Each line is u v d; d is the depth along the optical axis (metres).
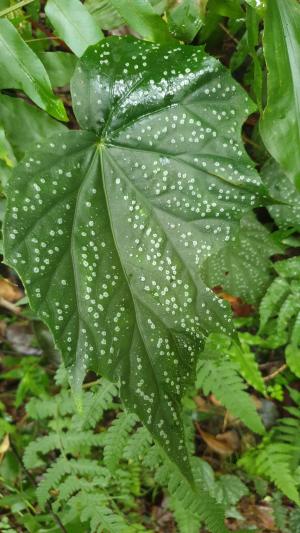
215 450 0.61
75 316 0.44
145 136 0.45
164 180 0.46
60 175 0.44
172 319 0.46
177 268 0.46
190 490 0.54
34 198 0.44
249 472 0.58
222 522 0.53
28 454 0.58
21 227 0.43
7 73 0.46
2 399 0.65
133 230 0.46
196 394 0.61
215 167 0.45
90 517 0.56
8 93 0.54
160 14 0.47
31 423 0.63
